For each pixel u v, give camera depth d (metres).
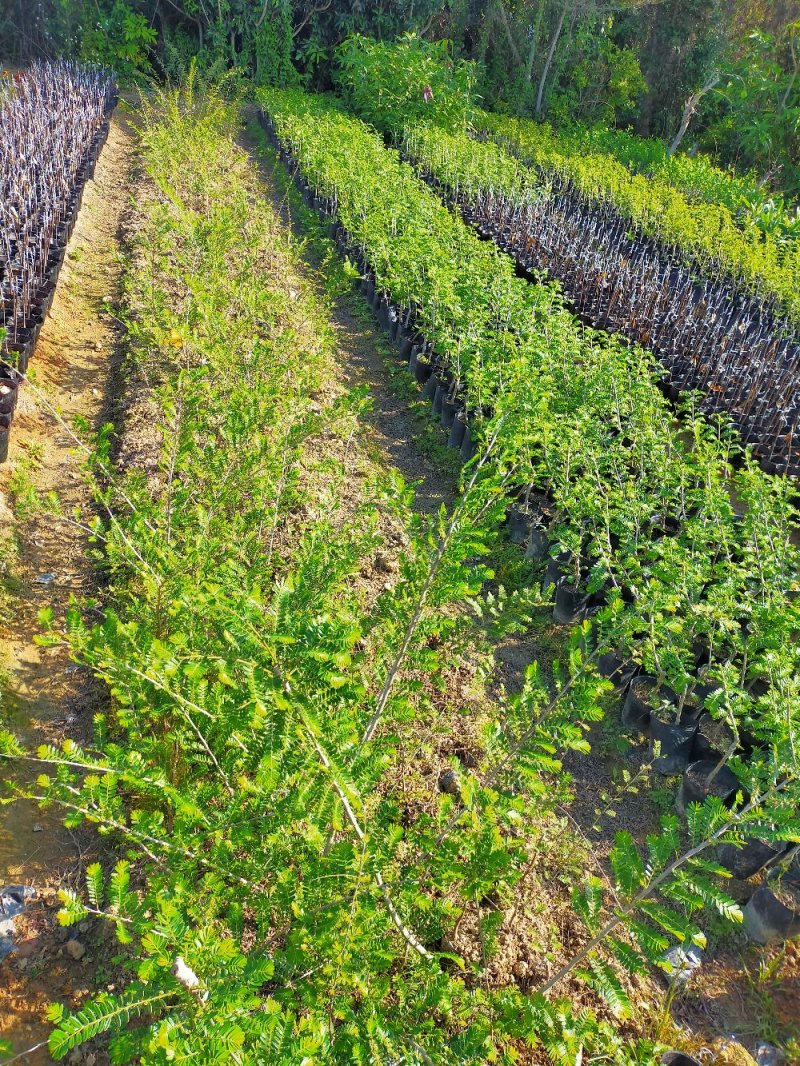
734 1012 3.37
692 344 9.43
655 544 5.05
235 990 1.73
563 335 7.31
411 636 2.75
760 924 3.60
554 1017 2.30
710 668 4.62
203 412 4.69
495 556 5.95
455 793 3.87
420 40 20.59
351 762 2.18
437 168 15.32
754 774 3.12
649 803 4.28
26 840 3.55
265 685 1.85
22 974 3.10
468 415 7.16
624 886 2.36
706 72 25.03
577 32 25.17
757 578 5.25
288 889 2.36
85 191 12.24
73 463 6.18
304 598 2.28
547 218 13.52
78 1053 2.89
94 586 5.01
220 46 22.27
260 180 14.68
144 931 2.10
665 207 14.78
